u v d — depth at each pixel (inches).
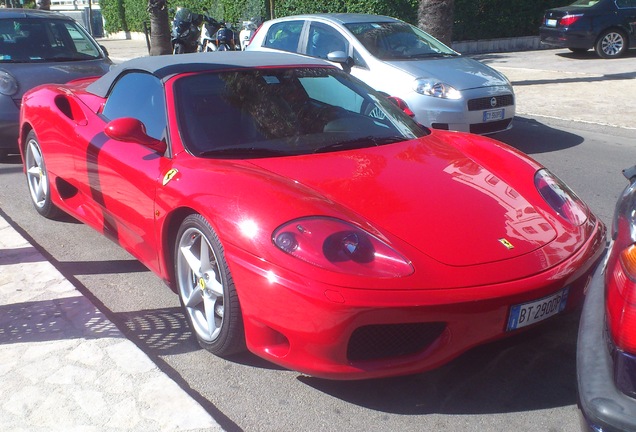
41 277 171.6
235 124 153.0
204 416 114.1
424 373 128.6
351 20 353.7
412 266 112.3
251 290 116.5
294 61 180.2
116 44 1005.2
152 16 675.4
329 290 108.3
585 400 86.1
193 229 132.6
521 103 429.4
